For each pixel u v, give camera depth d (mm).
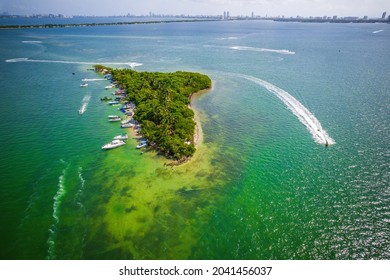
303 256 35688
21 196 45969
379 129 68688
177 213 42469
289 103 87812
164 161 55250
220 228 39906
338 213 42406
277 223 40750
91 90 101000
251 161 55656
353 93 95500
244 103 88750
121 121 73125
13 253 36094
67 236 38562
